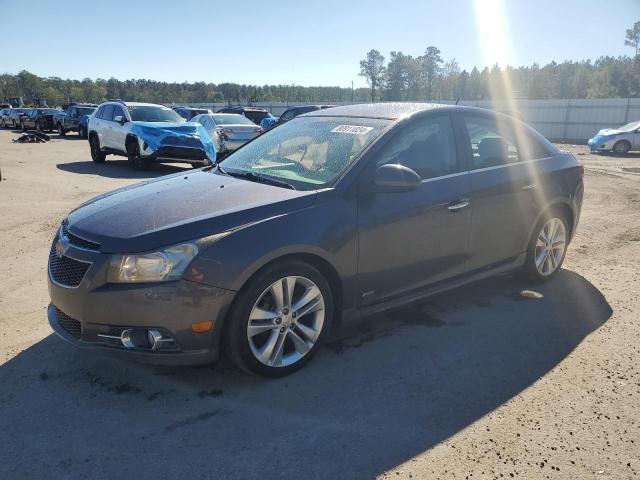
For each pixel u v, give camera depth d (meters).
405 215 3.72
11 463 2.56
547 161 4.89
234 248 3.02
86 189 10.71
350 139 3.88
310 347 3.45
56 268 3.28
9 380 3.29
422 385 3.29
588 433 2.82
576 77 92.06
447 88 95.38
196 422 2.89
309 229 3.26
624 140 21.42
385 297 3.79
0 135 32.09
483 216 4.25
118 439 2.74
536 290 4.95
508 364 3.56
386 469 2.54
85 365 3.49
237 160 4.40
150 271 2.92
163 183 4.01
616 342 3.88
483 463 2.58
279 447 2.69
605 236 7.03
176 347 3.00
